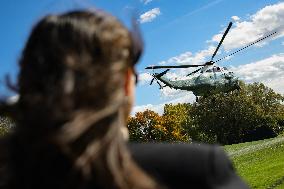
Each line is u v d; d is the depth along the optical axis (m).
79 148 1.40
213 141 143.62
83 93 1.43
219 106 147.25
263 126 147.38
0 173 1.46
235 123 146.75
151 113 132.00
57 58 1.46
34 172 1.43
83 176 1.39
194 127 143.12
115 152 1.44
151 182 1.46
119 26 1.56
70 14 1.56
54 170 1.41
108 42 1.50
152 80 37.38
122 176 1.42
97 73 1.45
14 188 1.45
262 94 150.50
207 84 37.84
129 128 132.12
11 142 1.47
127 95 1.58
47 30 1.51
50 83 1.45
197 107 148.62
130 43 1.57
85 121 1.40
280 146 65.00
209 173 1.56
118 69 1.49
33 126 1.42
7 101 1.51
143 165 1.62
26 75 1.49
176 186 1.57
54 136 1.38
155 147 1.66
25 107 1.45
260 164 47.78
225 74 37.44
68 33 1.50
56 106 1.42
